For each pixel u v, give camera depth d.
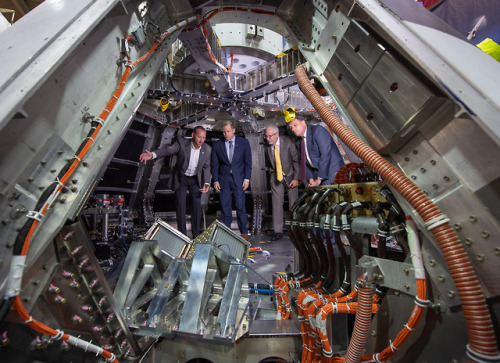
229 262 2.03
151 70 2.00
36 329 1.05
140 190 7.71
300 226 2.12
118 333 1.49
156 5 2.03
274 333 1.72
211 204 8.54
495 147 1.01
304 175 4.37
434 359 1.22
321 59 1.97
